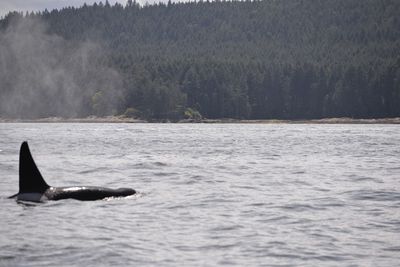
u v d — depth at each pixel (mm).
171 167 122438
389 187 88625
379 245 51188
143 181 96562
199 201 73562
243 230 56594
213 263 45750
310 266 45188
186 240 52500
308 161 141125
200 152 172250
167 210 66750
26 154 72438
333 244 51500
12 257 46469
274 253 48594
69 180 97875
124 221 60250
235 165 128375
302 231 56375
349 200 75250
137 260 46188
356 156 158250
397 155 162250
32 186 72688
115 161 137625
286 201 74062
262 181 96812
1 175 103000
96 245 50344
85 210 65500
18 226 57281
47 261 45594
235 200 74750
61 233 54594
